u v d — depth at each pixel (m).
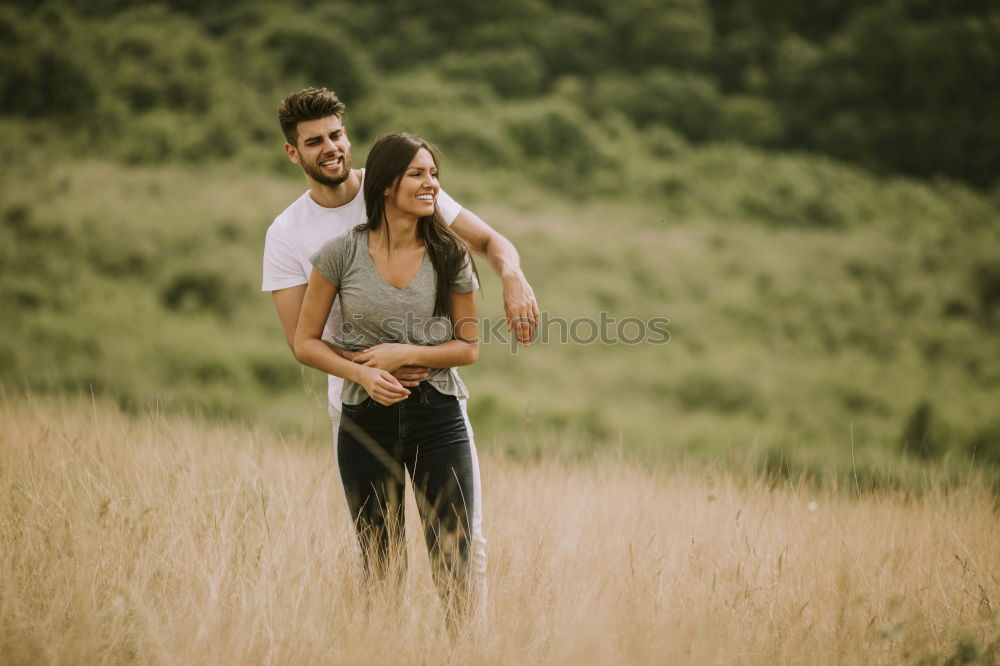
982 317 101.25
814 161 149.88
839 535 10.92
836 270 106.56
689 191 131.00
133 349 69.06
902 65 164.62
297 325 9.27
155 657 7.70
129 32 141.62
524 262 95.81
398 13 169.50
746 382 77.31
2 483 10.55
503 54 157.50
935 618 9.31
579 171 131.12
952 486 13.93
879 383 81.31
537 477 13.36
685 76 163.00
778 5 181.38
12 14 136.25
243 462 11.52
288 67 145.50
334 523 10.52
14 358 63.38
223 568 8.63
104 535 9.25
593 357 81.62
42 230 87.69
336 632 8.11
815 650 8.29
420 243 8.98
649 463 16.70
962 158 156.62
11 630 7.69
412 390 8.98
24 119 125.94
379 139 8.76
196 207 97.69
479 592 8.92
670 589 9.24
